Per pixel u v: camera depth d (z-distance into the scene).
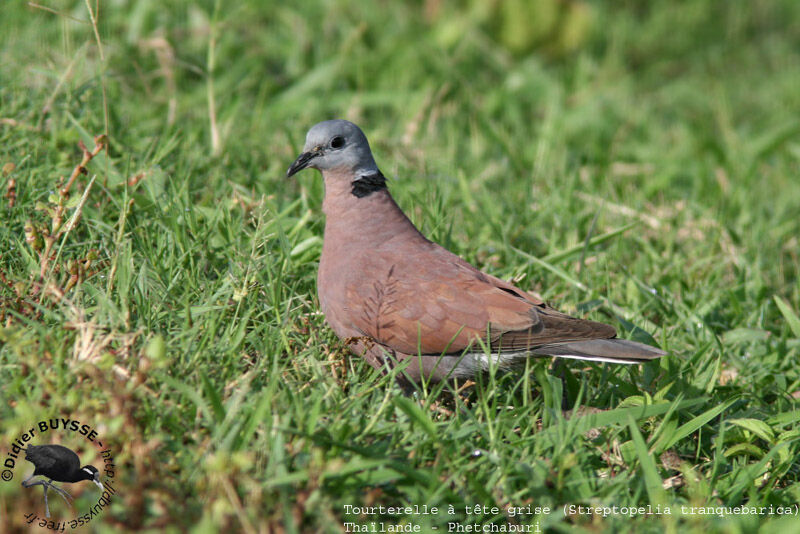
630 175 20.20
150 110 17.11
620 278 14.57
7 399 8.26
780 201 19.06
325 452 8.37
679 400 9.83
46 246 10.19
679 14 32.72
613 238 16.00
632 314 13.30
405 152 18.22
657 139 23.64
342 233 11.66
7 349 8.95
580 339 10.30
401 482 8.52
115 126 15.21
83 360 8.48
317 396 9.16
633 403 10.43
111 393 7.92
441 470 8.64
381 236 11.59
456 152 19.06
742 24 33.78
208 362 9.36
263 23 22.91
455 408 10.47
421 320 10.77
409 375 10.77
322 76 20.64
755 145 21.97
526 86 24.16
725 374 12.55
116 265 10.20
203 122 17.16
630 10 32.62
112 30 18.92
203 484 7.67
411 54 22.91
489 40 26.53
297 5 23.89
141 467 7.57
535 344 10.42
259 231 11.26
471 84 23.33
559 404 9.77
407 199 15.26
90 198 12.77
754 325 13.89
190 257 11.16
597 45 29.56
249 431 8.10
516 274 13.79
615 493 8.84
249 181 15.20
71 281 9.74
